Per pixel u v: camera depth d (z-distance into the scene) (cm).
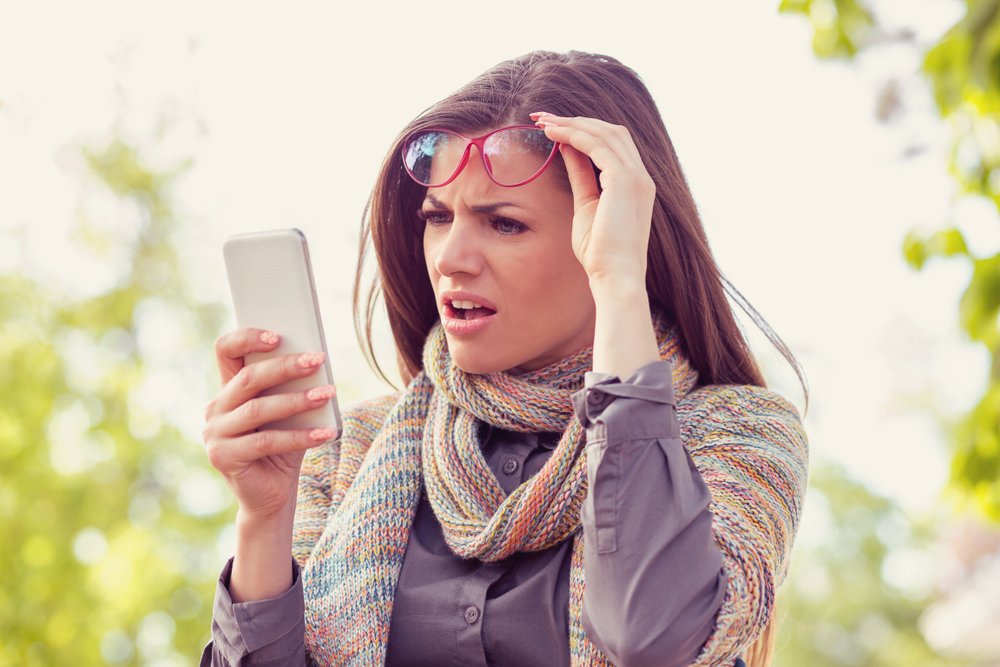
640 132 215
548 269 196
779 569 180
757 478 188
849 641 2155
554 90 206
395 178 219
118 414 1122
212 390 1197
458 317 200
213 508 1138
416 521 206
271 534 186
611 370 173
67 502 1048
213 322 1207
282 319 180
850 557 2162
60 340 1138
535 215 195
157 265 1192
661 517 163
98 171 1159
